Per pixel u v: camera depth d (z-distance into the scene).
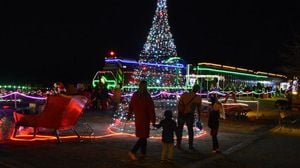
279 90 57.50
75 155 10.59
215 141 11.74
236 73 49.50
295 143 14.34
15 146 11.57
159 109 22.25
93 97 25.80
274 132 17.42
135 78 19.08
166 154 10.16
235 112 22.89
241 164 10.39
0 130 13.80
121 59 29.05
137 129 10.25
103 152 11.09
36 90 33.44
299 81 41.41
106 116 21.25
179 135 12.07
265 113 27.91
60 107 11.97
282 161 11.02
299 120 23.08
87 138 13.33
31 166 9.23
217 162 10.48
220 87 41.50
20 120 12.48
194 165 9.95
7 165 9.30
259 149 12.81
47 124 12.16
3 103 27.25
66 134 14.04
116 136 14.08
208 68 39.16
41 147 11.53
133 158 10.24
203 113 24.45
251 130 17.64
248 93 45.38
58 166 9.34
